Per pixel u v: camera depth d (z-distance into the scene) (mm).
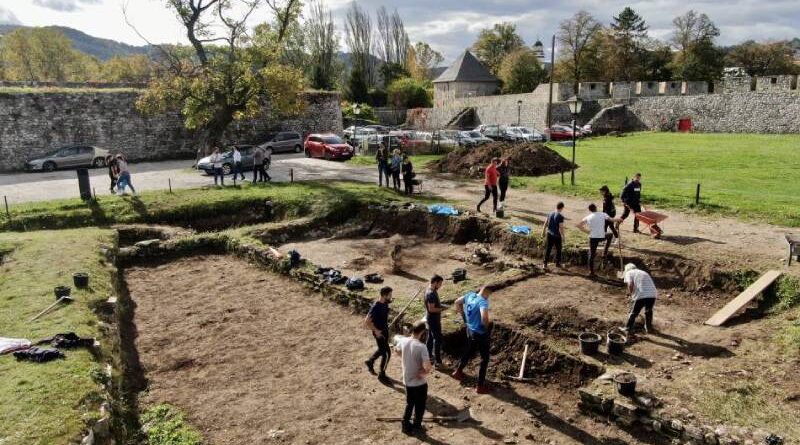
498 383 9719
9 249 15477
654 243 14727
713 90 50531
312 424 8555
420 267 15586
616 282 13312
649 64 72375
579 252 14594
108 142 35312
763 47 71750
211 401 9273
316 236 19266
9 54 69000
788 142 34188
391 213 19766
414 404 8156
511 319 11336
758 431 7391
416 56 109812
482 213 18656
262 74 31703
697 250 13930
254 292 14195
